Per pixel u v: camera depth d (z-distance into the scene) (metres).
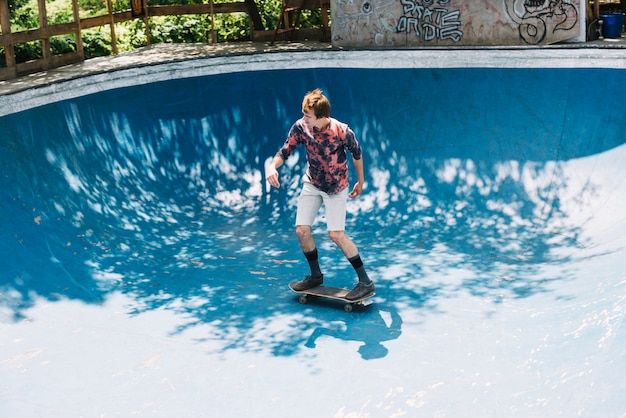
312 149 5.62
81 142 8.91
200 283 6.97
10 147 7.82
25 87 9.00
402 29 11.52
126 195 8.73
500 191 8.55
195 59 10.72
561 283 6.48
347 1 11.67
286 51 11.00
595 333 5.14
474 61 9.83
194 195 9.45
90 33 17.14
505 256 7.36
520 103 9.30
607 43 10.12
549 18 10.65
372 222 8.54
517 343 5.38
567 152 8.62
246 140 10.34
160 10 14.19
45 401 4.84
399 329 5.83
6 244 6.71
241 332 5.89
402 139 9.55
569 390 4.52
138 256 7.59
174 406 4.77
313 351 5.50
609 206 7.79
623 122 8.47
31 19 15.66
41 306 6.23
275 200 9.38
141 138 9.73
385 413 4.59
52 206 7.62
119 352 5.53
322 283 6.41
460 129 9.36
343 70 10.65
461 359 5.23
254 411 4.68
